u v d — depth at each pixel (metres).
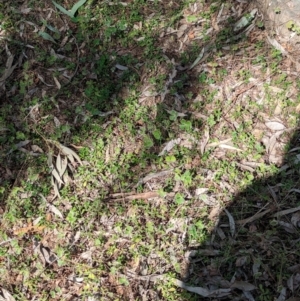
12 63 1.71
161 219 1.41
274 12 1.60
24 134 1.58
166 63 1.64
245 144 1.48
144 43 1.69
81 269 1.37
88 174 1.50
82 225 1.43
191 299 1.29
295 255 1.32
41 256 1.40
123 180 1.48
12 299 1.35
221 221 1.39
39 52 1.72
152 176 1.47
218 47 1.64
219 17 1.72
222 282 1.31
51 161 1.53
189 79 1.62
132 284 1.33
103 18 1.76
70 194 1.48
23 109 1.61
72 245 1.41
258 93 1.55
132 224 1.41
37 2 1.81
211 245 1.36
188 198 1.43
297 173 1.43
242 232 1.37
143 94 1.60
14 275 1.38
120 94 1.62
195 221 1.39
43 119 1.60
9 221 1.45
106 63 1.67
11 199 1.48
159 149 1.52
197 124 1.53
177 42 1.69
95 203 1.44
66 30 1.76
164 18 1.75
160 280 1.33
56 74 1.68
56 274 1.37
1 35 1.76
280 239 1.34
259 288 1.29
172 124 1.54
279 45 1.60
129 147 1.53
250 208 1.40
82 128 1.57
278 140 1.49
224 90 1.57
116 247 1.39
